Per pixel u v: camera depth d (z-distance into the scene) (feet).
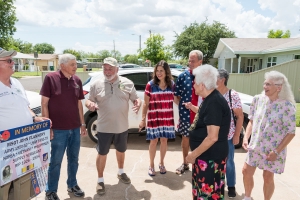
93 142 16.39
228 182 9.84
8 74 6.95
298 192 10.32
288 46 44.32
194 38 90.79
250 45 60.54
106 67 9.50
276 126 7.53
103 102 9.77
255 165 8.05
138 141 16.75
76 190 9.77
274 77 7.29
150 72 15.80
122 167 11.06
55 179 9.04
